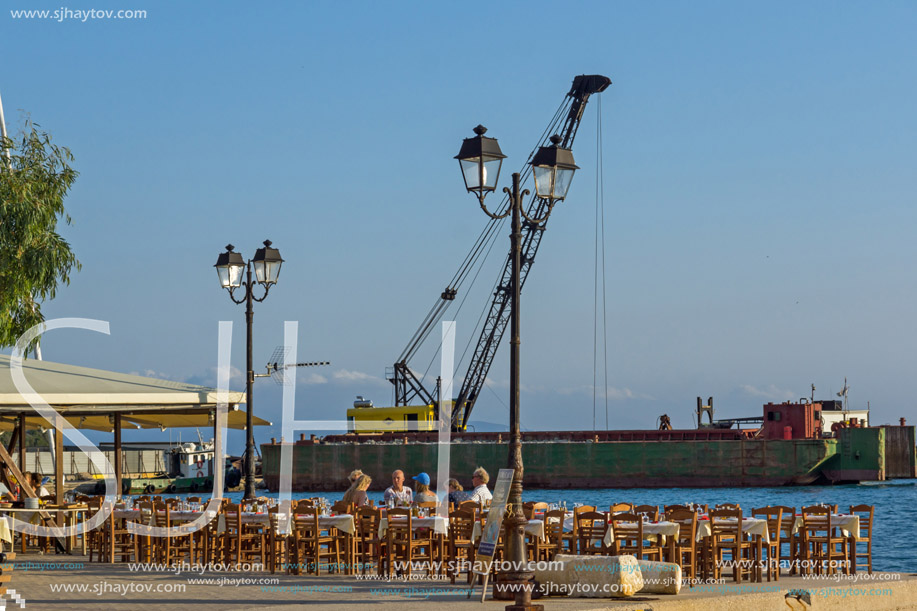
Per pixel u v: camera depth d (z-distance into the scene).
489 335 171.38
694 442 151.75
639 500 128.00
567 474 152.12
